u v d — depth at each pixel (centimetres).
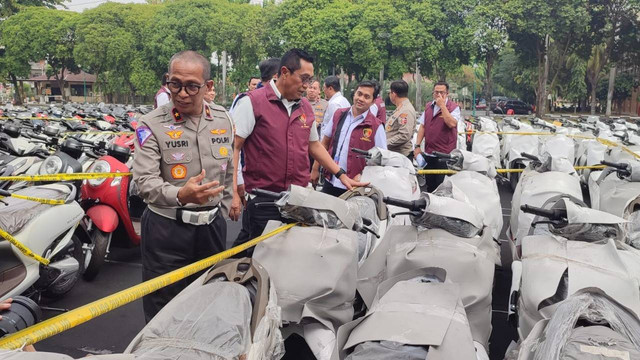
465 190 524
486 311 324
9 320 265
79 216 501
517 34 3953
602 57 4128
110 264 635
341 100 771
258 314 248
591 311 262
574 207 365
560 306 270
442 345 240
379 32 3866
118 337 462
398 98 832
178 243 357
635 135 1086
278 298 295
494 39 3769
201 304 242
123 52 4838
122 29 4872
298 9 4212
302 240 321
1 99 7044
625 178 586
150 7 5000
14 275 424
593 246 350
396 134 818
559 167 577
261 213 466
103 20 4925
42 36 5166
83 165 668
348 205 355
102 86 5516
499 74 5478
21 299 282
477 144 1116
